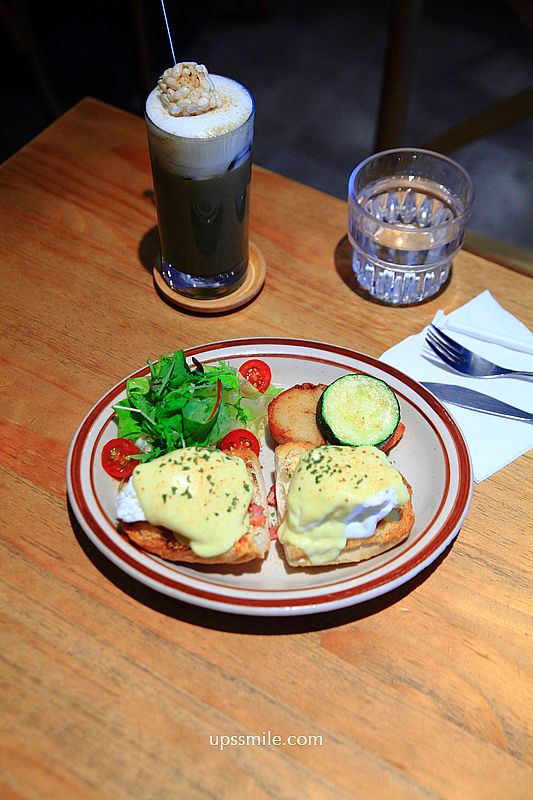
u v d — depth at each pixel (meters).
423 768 0.36
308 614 0.37
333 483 0.39
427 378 0.51
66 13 1.39
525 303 0.57
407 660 0.39
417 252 0.53
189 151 0.45
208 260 0.53
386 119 0.89
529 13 0.70
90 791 0.35
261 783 0.35
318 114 1.26
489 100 1.29
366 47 1.38
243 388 0.47
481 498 0.46
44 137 0.67
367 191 0.58
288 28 1.41
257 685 0.38
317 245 0.60
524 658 0.40
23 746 0.36
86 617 0.40
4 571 0.42
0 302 0.56
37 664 0.39
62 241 0.60
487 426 0.49
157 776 0.35
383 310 0.56
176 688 0.38
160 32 1.37
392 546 0.41
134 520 0.39
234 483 0.40
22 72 1.26
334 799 0.35
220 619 0.40
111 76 1.28
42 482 0.46
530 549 0.44
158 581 0.37
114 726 0.37
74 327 0.54
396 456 0.45
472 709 0.38
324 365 0.48
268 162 1.18
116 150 0.66
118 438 0.44
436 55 1.38
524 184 1.18
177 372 0.45
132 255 0.59
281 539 0.40
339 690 0.38
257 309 0.56
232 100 0.48
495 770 0.36
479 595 0.42
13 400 0.50
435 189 0.58
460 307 0.56
